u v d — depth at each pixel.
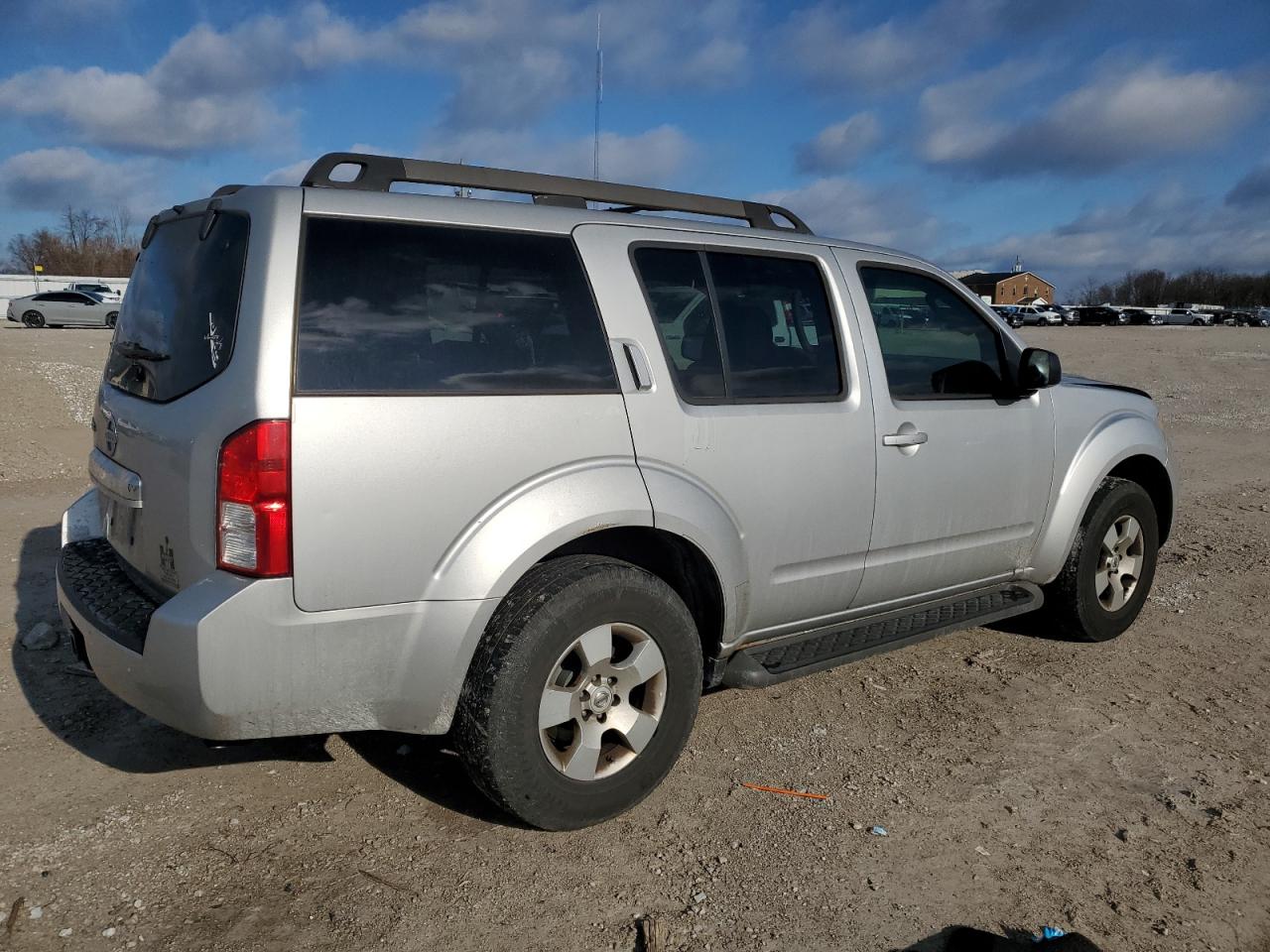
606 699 3.04
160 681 2.60
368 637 2.71
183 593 2.63
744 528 3.44
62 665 4.27
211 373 2.71
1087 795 3.37
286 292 2.66
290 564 2.59
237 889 2.73
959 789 3.39
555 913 2.66
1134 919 2.70
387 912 2.64
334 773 3.42
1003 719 3.96
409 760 3.52
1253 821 3.22
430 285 2.88
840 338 3.81
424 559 2.76
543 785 2.91
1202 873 2.93
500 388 2.92
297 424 2.59
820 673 4.42
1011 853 3.01
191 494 2.68
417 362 2.80
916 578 4.09
